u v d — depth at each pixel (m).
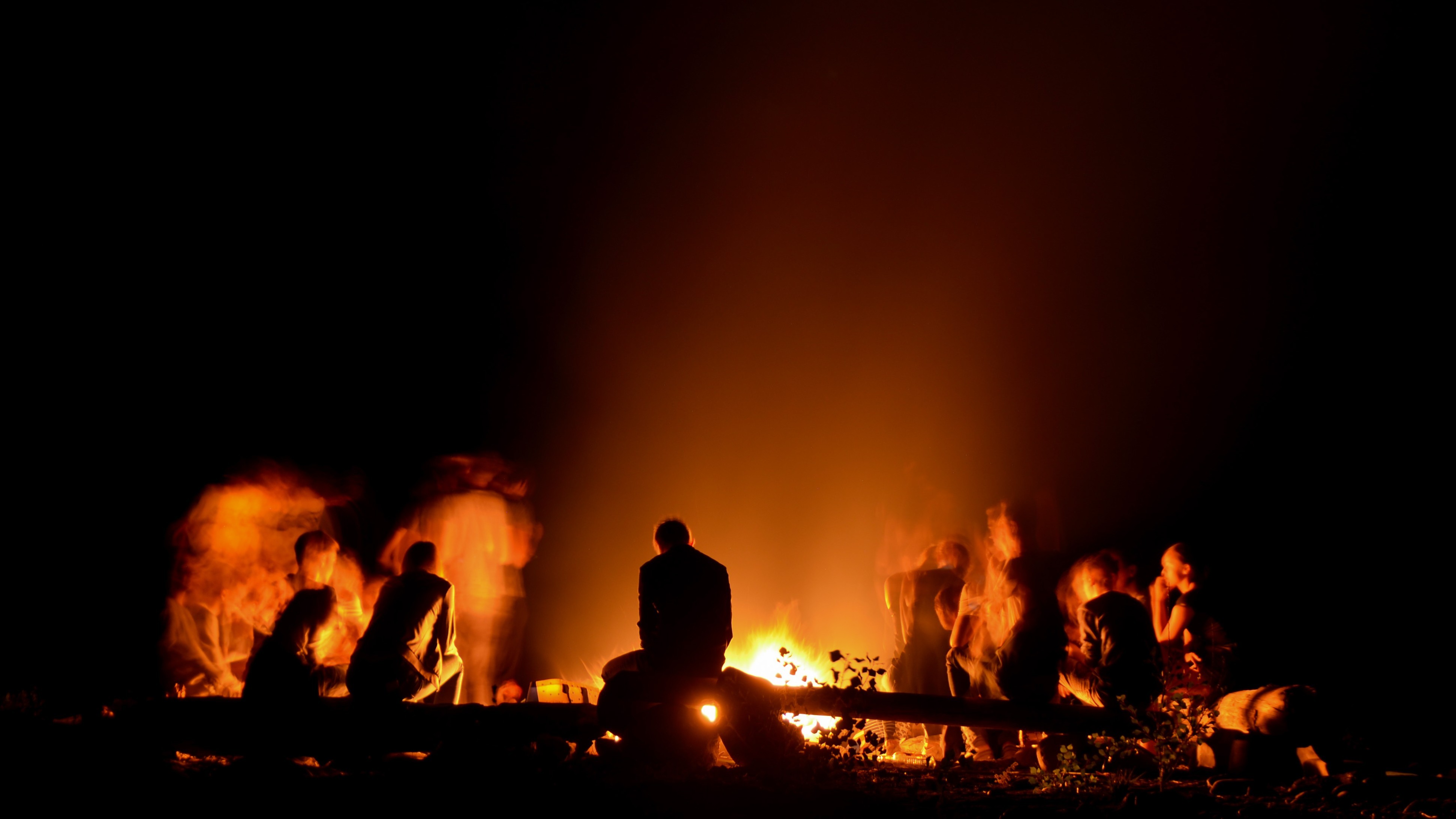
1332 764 5.28
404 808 4.34
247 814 4.22
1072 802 4.75
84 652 11.24
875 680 6.71
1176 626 6.16
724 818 4.34
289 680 5.68
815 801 4.65
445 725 5.64
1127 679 5.68
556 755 5.46
